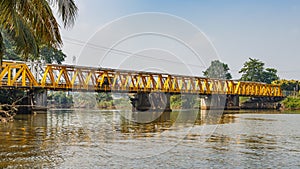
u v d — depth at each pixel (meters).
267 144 19.86
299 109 77.06
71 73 41.38
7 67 38.03
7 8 11.32
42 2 12.41
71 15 12.41
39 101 45.56
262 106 82.12
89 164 13.88
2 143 18.72
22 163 13.98
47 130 25.14
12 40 16.28
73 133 23.28
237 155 16.28
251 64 106.00
